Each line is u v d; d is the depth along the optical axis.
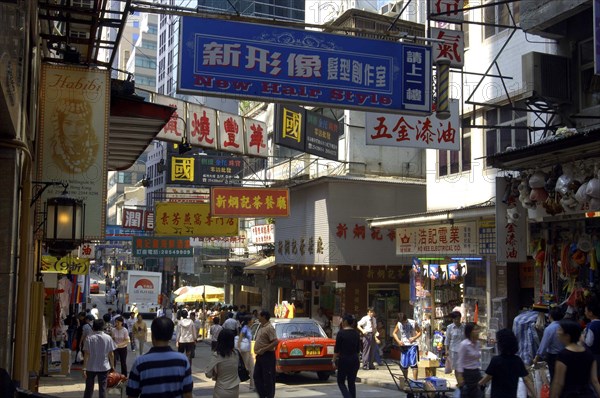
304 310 25.08
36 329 8.48
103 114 8.52
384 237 21.69
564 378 5.96
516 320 10.83
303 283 25.36
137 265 67.56
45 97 8.38
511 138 14.42
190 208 24.61
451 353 11.98
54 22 10.34
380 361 17.58
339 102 8.49
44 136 8.34
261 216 20.72
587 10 11.40
